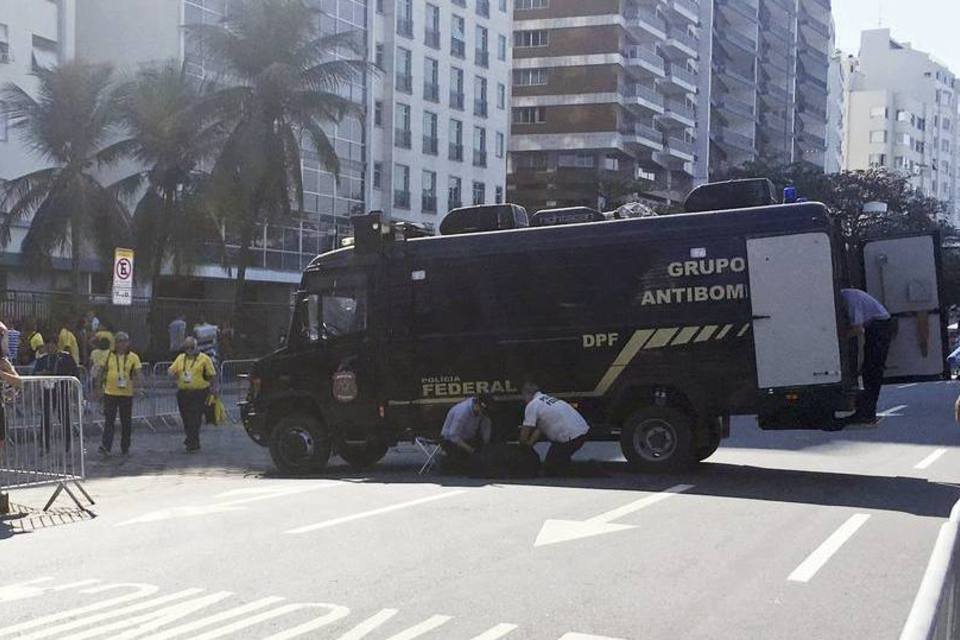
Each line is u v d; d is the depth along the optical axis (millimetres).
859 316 12633
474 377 13516
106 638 5895
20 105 34312
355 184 52719
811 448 16062
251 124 33594
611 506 10250
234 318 32781
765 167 67750
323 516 9906
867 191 64812
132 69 42000
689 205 13312
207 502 11164
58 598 6824
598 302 13078
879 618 6207
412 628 6012
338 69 34875
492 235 13586
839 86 134875
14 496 11992
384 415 13766
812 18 114562
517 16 73938
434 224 59188
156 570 7625
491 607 6461
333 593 6844
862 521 9344
